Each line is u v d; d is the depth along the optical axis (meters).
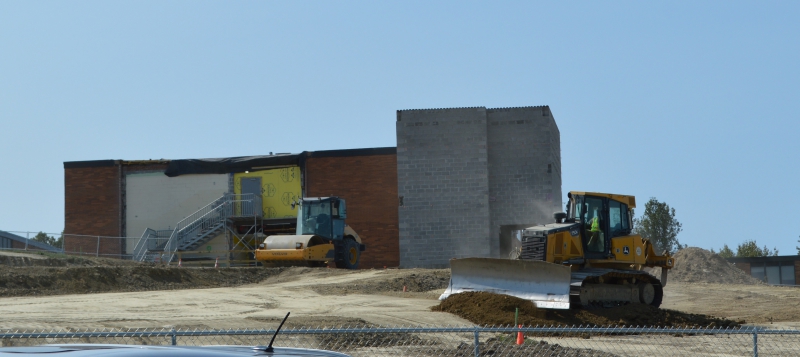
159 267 31.94
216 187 47.09
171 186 47.47
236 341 15.16
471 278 21.67
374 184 45.31
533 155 43.44
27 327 16.42
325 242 38.47
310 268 35.91
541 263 20.33
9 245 45.00
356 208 45.22
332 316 20.22
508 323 19.09
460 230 42.91
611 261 22.33
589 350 15.11
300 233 38.72
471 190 43.03
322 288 28.89
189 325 17.58
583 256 22.03
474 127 43.31
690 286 35.03
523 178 43.34
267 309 22.64
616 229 22.97
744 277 42.91
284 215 46.38
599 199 22.72
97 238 47.25
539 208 43.03
